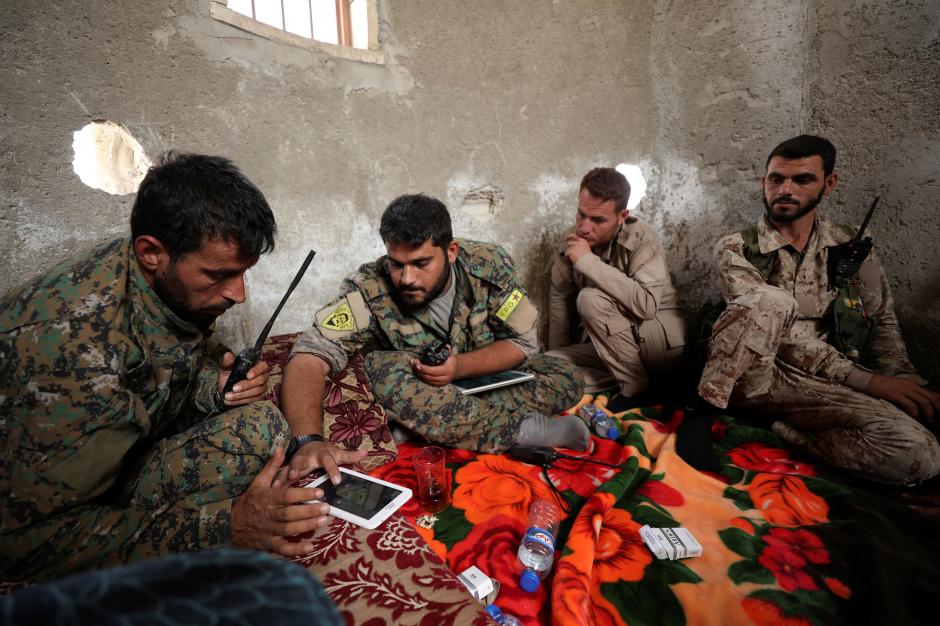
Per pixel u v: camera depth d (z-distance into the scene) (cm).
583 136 292
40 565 90
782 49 253
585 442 183
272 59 208
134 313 104
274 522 104
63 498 90
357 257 244
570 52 279
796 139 196
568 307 279
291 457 139
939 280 217
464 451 185
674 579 125
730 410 222
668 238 315
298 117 217
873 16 222
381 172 243
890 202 227
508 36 263
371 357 187
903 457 156
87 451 91
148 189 98
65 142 165
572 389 208
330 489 133
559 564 122
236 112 201
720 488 164
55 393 89
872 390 177
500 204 279
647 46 297
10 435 87
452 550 134
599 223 234
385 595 100
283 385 161
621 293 228
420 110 248
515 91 270
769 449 191
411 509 152
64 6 159
